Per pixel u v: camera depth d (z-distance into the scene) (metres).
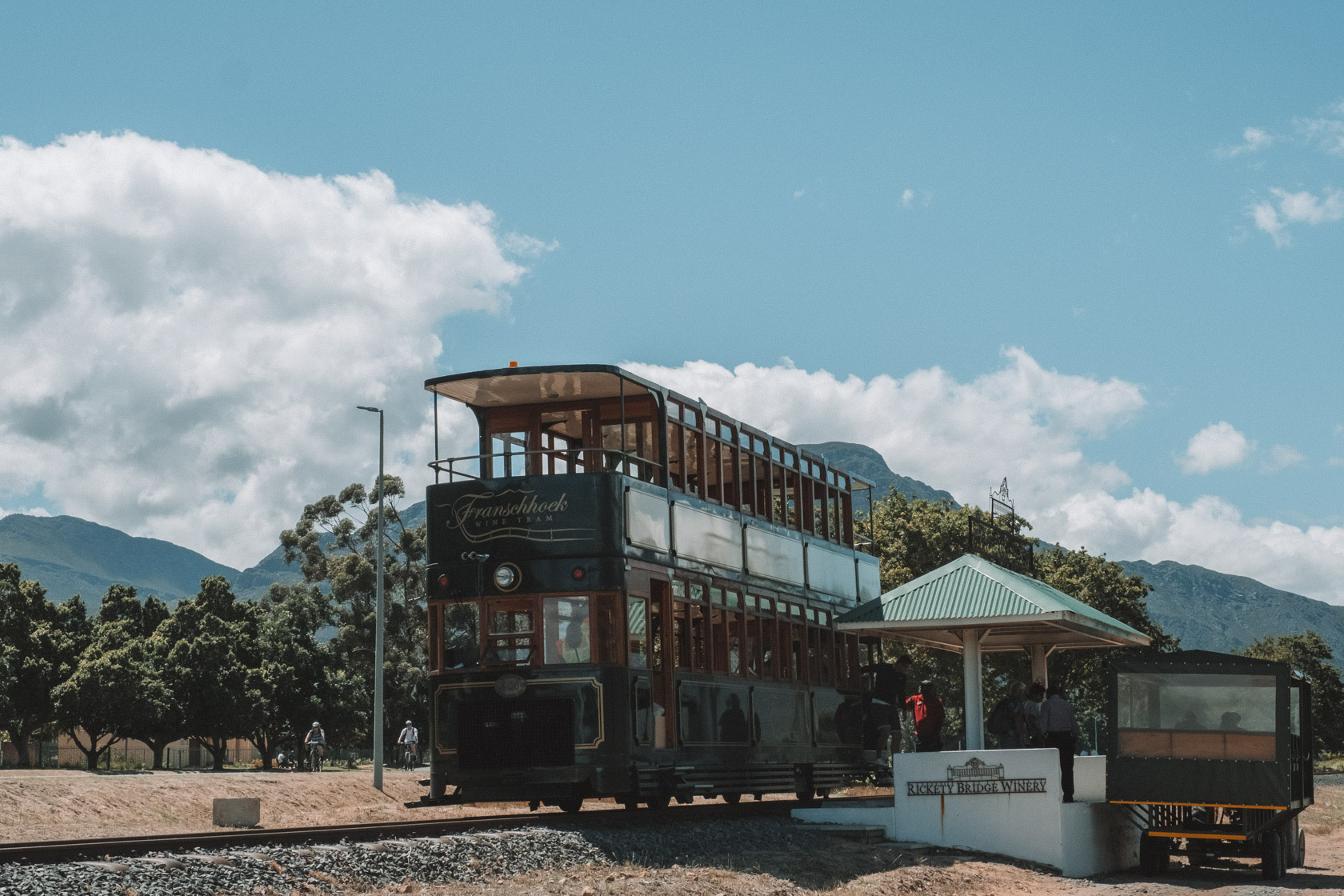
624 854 17.36
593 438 22.59
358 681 86.44
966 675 24.12
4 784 31.94
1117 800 19.62
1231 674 19.33
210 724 73.25
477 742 20.30
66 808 31.12
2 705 63.38
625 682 20.02
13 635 67.38
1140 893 18.02
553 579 20.31
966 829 21.09
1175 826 19.80
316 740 57.59
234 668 74.75
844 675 28.58
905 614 23.73
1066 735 21.08
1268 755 18.98
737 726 23.25
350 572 82.44
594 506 20.39
